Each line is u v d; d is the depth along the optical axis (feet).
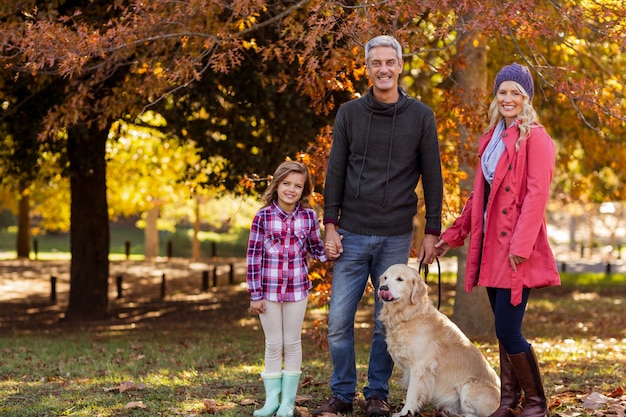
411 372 17.54
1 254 141.59
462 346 17.85
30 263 107.86
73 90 38.14
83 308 53.42
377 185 18.22
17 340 37.55
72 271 53.62
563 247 190.60
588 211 151.53
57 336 41.29
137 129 58.59
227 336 40.83
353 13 23.71
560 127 49.65
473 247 17.03
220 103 44.62
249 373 24.90
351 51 25.09
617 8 23.88
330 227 18.75
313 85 25.71
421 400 17.40
